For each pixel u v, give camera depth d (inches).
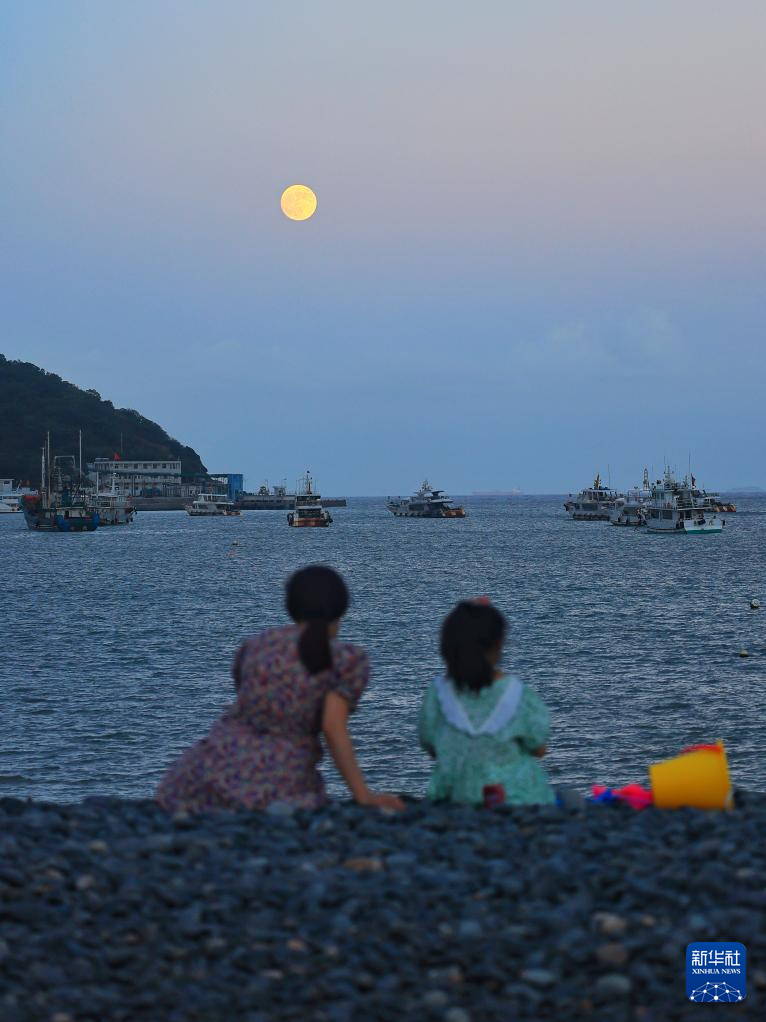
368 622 1996.8
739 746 966.4
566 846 231.3
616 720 1075.3
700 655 1546.5
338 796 800.9
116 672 1414.9
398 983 173.2
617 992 168.7
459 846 229.8
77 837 240.1
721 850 225.5
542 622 1993.1
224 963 180.9
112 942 187.9
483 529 7554.1
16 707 1160.2
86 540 6146.7
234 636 1813.5
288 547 5260.8
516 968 177.6
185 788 268.7
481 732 270.8
